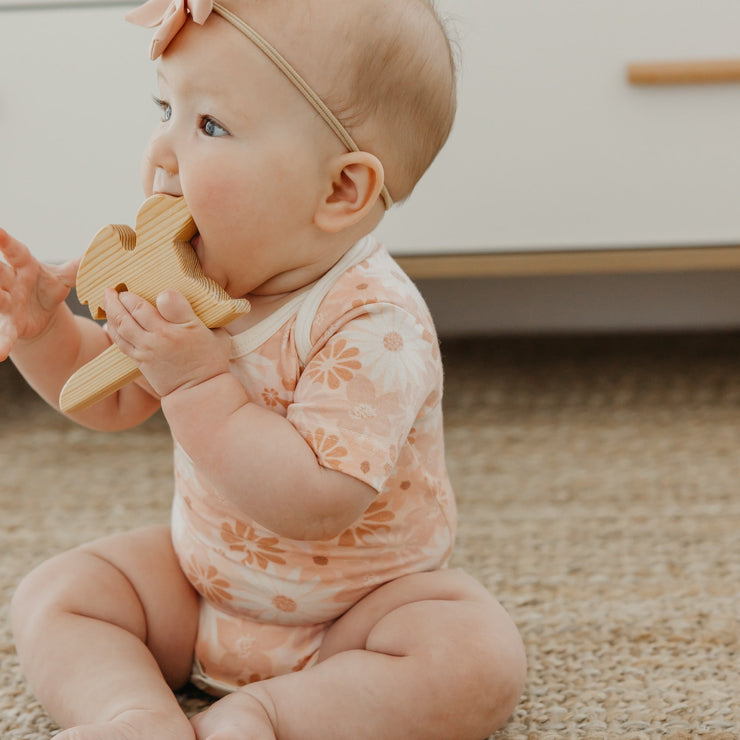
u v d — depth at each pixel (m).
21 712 0.73
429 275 1.27
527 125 1.21
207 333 0.65
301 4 0.65
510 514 1.05
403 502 0.73
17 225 1.23
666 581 0.91
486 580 0.91
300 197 0.66
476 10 1.18
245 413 0.66
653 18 1.18
